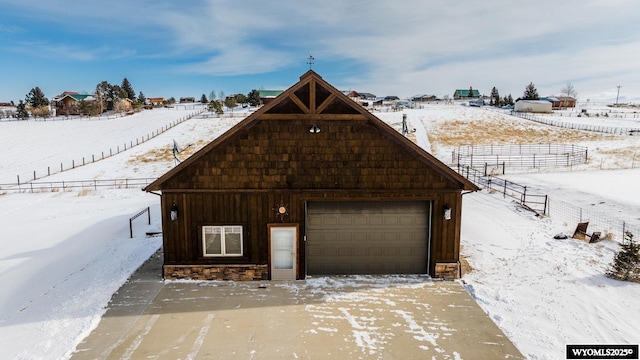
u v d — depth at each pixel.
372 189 11.30
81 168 34.59
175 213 11.17
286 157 11.18
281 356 7.84
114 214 19.94
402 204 11.64
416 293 10.57
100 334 8.62
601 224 15.27
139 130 51.31
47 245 14.89
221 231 11.43
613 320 8.78
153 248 14.11
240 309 9.74
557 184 22.12
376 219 11.70
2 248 14.69
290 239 11.47
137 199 24.09
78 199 24.64
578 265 11.74
